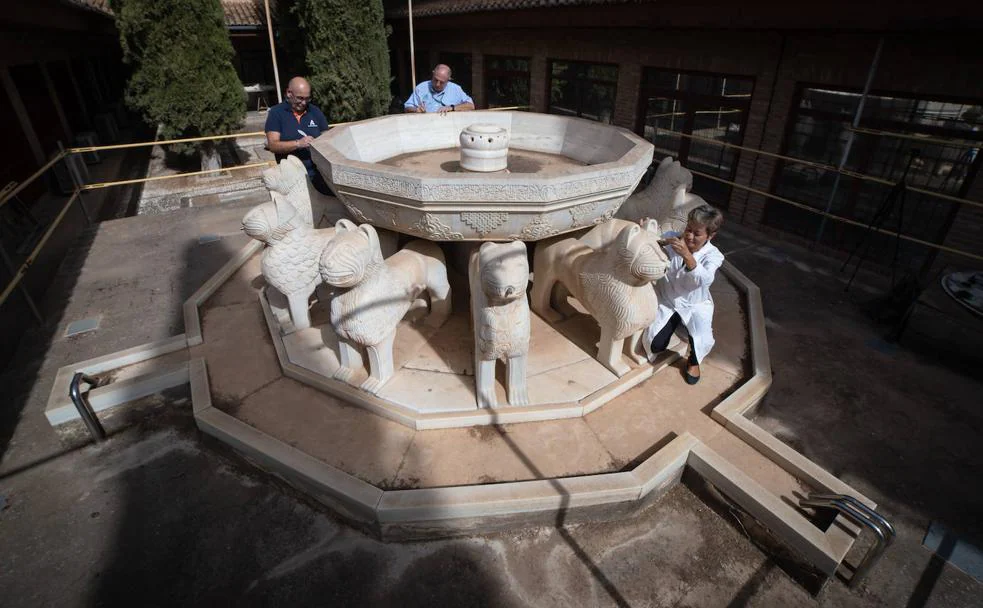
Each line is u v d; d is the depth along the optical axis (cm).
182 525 293
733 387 371
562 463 303
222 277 502
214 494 313
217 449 337
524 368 329
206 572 269
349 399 344
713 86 794
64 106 1311
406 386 348
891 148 588
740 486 283
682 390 366
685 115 785
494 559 276
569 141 504
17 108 933
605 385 355
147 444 348
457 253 483
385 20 1592
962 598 261
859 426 364
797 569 267
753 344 410
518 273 278
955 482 321
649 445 319
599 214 365
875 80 537
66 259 586
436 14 1205
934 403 384
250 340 412
